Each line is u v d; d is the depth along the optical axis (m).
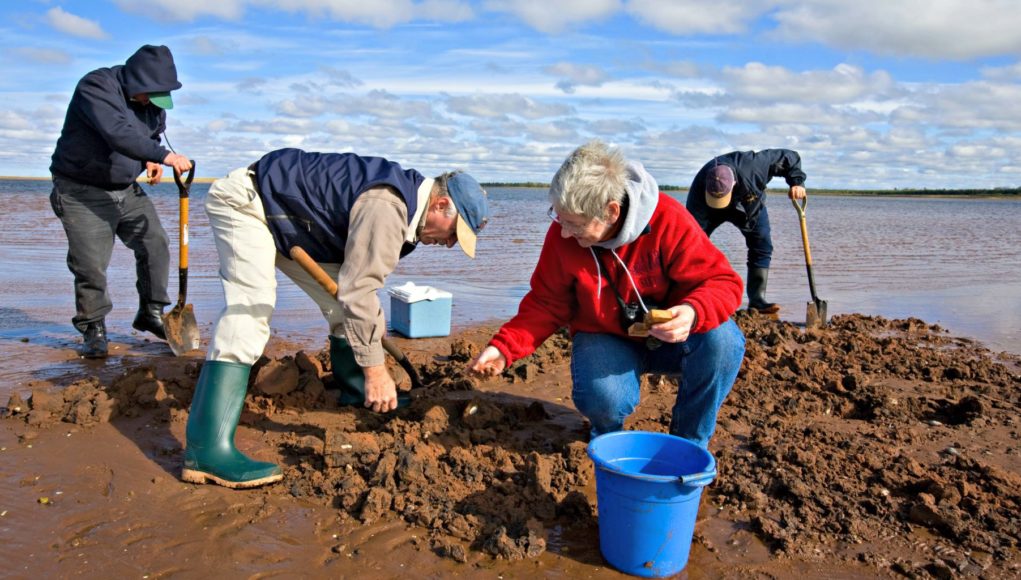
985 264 12.87
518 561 2.81
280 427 3.95
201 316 6.52
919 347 6.20
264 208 3.37
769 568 2.80
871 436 4.02
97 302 5.16
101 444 3.66
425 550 2.87
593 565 2.81
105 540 2.82
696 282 3.17
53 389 4.45
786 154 7.14
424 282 8.86
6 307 6.75
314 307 7.05
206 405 3.31
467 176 3.39
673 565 2.71
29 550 2.72
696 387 3.37
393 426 3.85
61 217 4.97
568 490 3.33
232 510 3.11
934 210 42.97
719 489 3.42
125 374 4.41
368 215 3.15
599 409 3.40
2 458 3.46
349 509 3.14
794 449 3.71
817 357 5.74
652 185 3.01
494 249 12.77
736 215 7.18
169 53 4.84
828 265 12.04
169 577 2.61
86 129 4.79
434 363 5.14
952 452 3.80
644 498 2.60
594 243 3.03
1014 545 2.96
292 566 2.72
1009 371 5.46
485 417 4.02
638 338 3.42
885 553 2.91
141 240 5.33
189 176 4.97
